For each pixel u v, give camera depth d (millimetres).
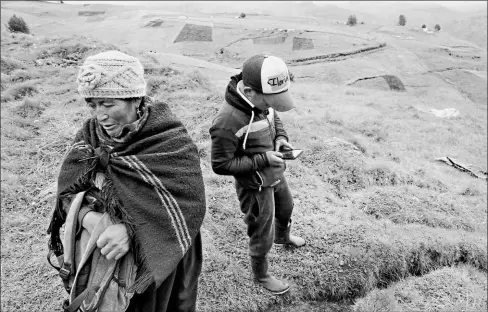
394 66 52969
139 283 1578
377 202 4941
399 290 3646
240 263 3473
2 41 10461
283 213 3129
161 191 1646
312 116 8422
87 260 1634
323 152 5977
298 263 3535
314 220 4191
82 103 6500
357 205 4832
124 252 1621
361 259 3660
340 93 21500
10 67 8125
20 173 4605
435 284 3768
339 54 56281
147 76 8078
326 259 3611
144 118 1644
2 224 3781
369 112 12344
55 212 1785
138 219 1611
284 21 86875
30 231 3748
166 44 61406
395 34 80375
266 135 2502
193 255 2029
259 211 2693
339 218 4324
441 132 11539
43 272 3260
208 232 3834
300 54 56750
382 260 3783
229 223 4008
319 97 15000
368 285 3529
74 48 9688
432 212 4965
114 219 1633
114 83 1501
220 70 17609
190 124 6137
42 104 6336
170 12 94375
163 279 1612
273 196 2770
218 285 3211
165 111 1749
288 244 3703
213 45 60969
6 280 3156
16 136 5316
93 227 1654
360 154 6285
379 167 5898
